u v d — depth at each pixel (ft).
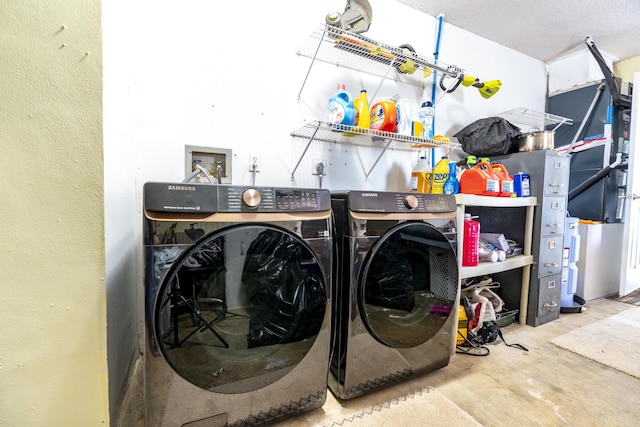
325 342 3.57
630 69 9.31
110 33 3.05
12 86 2.29
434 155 7.27
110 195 3.07
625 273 7.79
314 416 3.57
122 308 3.69
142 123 4.42
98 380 2.69
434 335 4.43
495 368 4.66
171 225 2.75
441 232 4.37
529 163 6.47
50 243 2.47
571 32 7.82
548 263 6.43
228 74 4.95
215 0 4.82
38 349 2.49
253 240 3.11
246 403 3.21
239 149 5.08
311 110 5.71
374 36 6.27
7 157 2.32
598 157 8.42
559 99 9.21
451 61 7.45
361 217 3.74
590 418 3.58
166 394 2.83
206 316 2.97
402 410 3.68
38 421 2.52
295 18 5.46
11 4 2.27
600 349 5.25
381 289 3.95
